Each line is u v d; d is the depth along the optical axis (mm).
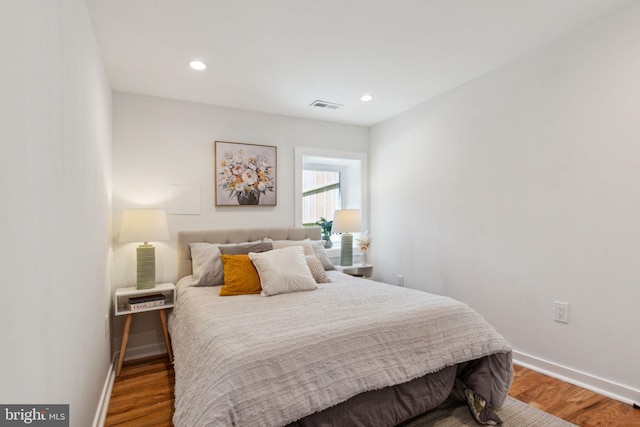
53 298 1056
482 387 1889
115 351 2826
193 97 3158
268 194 3629
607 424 1813
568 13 2023
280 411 1305
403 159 3738
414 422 1879
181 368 1789
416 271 3566
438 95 3268
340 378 1484
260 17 1971
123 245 2902
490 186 2789
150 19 1957
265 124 3652
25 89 831
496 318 2744
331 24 2064
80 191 1489
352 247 3916
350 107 3564
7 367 715
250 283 2512
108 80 2684
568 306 2277
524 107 2531
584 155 2189
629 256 1993
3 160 700
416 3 1876
